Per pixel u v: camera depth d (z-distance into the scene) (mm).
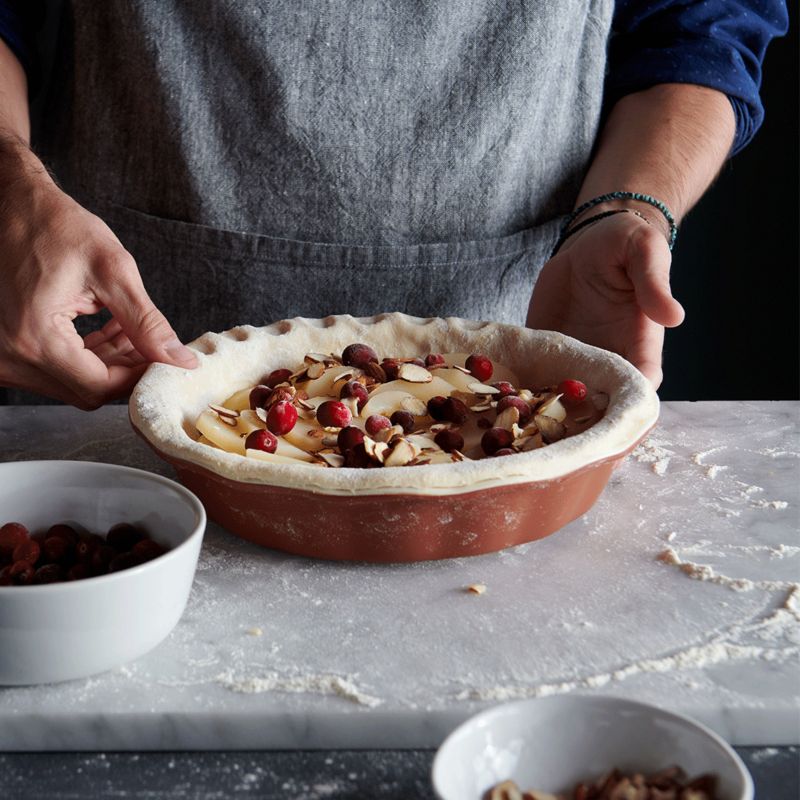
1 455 1382
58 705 868
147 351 1309
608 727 773
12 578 952
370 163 1709
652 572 1102
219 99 1664
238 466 1071
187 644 965
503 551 1146
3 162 1425
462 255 1788
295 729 865
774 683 903
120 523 1050
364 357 1409
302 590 1062
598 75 1855
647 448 1430
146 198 1746
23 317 1274
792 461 1393
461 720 865
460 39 1679
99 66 1707
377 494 1026
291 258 1739
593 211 1688
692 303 3068
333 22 1625
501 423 1235
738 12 1959
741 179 2939
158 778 833
